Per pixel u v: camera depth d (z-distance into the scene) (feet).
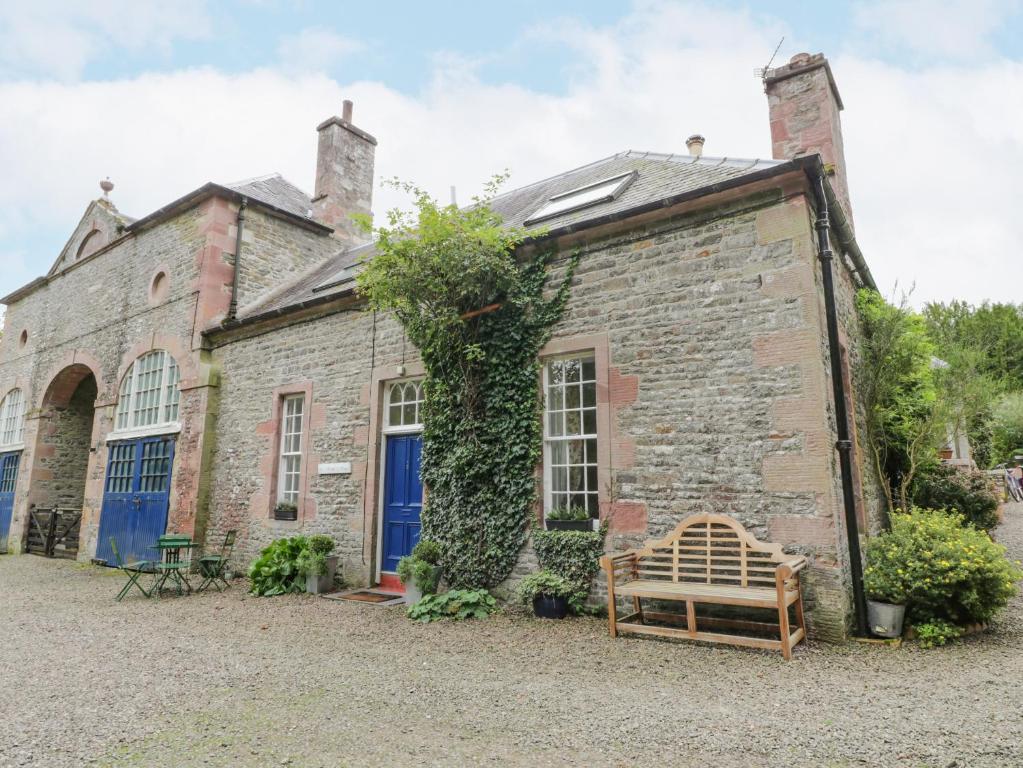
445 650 17.51
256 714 12.61
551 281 23.99
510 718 12.11
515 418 23.52
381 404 28.66
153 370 39.78
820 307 19.52
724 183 19.86
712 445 19.58
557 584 20.81
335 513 29.04
